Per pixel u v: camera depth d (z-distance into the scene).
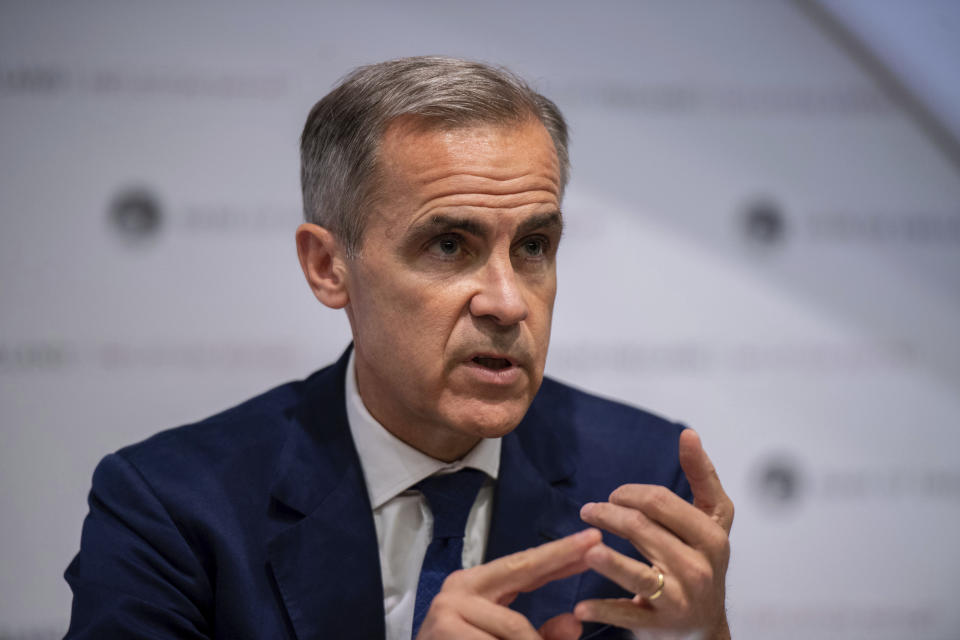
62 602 6.56
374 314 3.14
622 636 3.49
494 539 3.46
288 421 3.79
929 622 7.47
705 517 2.84
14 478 6.49
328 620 3.23
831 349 7.38
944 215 7.44
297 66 6.81
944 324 7.46
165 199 6.67
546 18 7.09
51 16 6.49
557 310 7.12
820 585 7.41
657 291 7.21
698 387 7.26
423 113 3.01
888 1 7.23
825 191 7.35
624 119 7.18
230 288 6.75
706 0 7.21
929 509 7.48
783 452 7.36
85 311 6.57
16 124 6.46
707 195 7.26
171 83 6.66
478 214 2.94
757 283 7.30
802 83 7.32
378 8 6.88
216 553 3.30
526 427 3.93
